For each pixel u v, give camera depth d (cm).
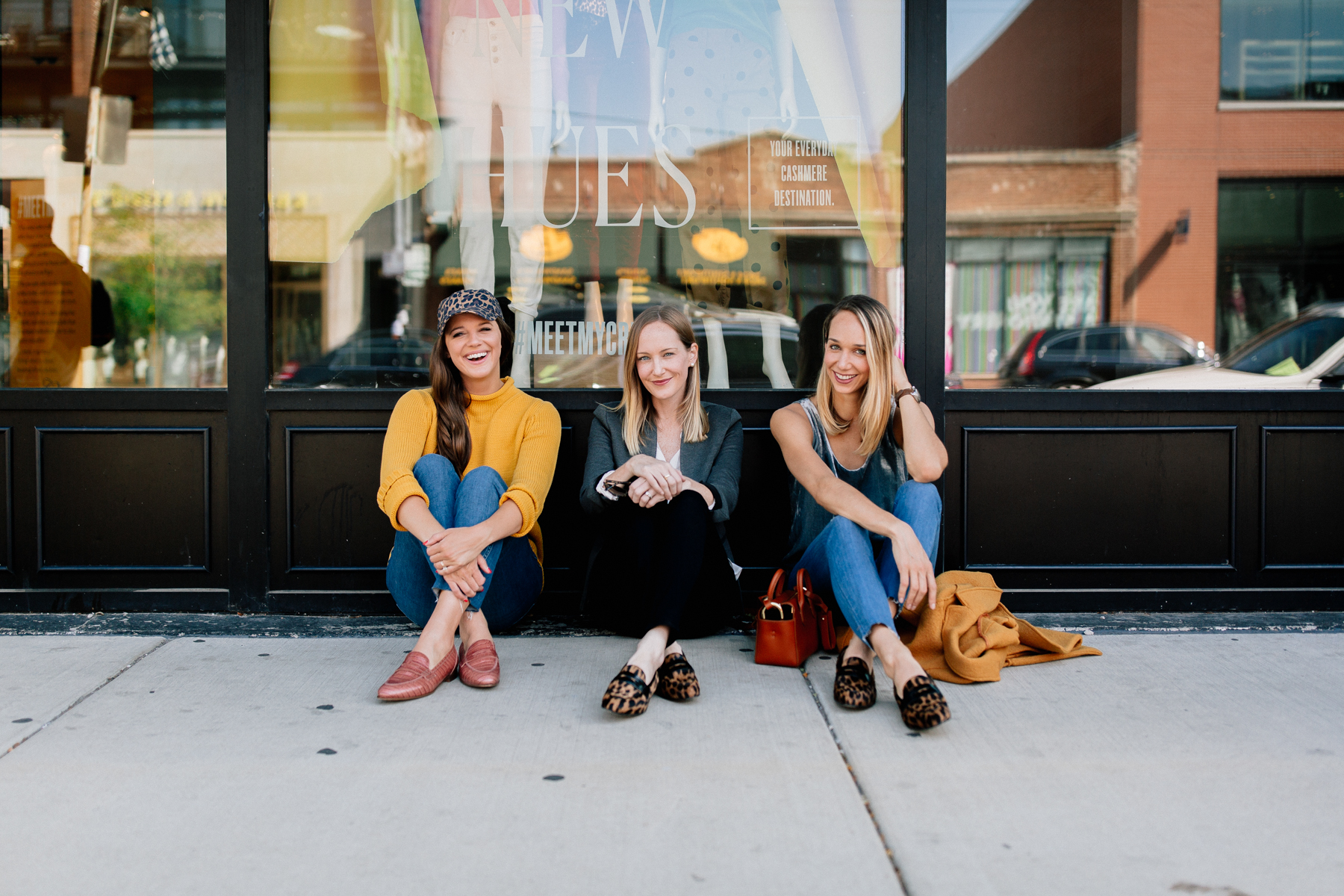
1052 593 328
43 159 342
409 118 339
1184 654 280
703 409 296
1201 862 165
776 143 339
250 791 192
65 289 343
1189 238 345
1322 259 346
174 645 293
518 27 341
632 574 262
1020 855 167
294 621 320
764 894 156
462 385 284
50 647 289
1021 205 339
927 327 332
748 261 342
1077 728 223
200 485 328
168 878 161
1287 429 326
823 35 336
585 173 342
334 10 335
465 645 262
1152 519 329
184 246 340
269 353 330
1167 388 335
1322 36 346
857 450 282
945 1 328
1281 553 329
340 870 163
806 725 226
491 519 251
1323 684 254
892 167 337
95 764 204
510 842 173
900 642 233
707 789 193
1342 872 162
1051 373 340
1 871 162
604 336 345
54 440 327
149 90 338
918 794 191
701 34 339
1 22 340
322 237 337
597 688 253
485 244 343
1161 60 342
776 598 273
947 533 328
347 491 328
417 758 207
